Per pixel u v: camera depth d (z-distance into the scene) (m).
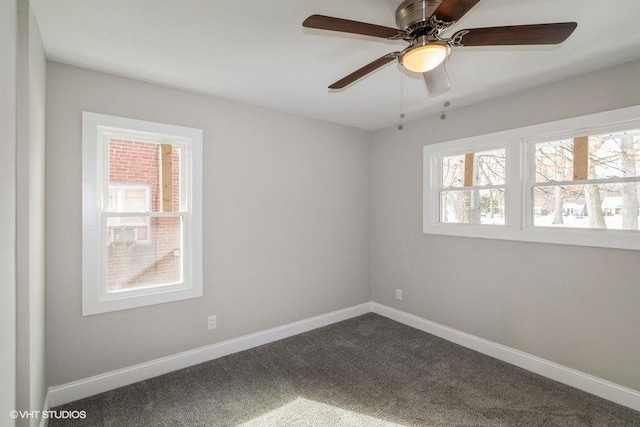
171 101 2.53
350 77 1.77
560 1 1.49
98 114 2.22
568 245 2.36
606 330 2.18
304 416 2.00
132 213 2.40
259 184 3.03
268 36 1.80
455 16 1.28
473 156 3.02
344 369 2.57
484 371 2.54
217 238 2.77
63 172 2.10
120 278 2.41
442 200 3.29
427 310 3.35
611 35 1.78
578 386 2.29
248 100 2.85
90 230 2.19
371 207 3.97
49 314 2.05
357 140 3.81
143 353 2.42
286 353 2.86
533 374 2.49
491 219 2.89
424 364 2.66
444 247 3.18
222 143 2.79
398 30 1.39
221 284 2.80
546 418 1.97
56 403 2.07
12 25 1.33
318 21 1.27
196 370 2.55
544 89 2.47
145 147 2.51
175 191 2.63
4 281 1.24
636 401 2.04
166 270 2.60
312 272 3.43
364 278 3.91
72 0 1.47
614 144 2.22
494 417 1.98
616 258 2.14
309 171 3.39
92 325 2.21
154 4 1.51
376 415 2.01
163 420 1.95
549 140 2.51
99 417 1.97
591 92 2.24
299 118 3.30
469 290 2.98
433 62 1.44
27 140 1.47
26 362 1.49
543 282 2.49
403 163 3.58
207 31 1.75
